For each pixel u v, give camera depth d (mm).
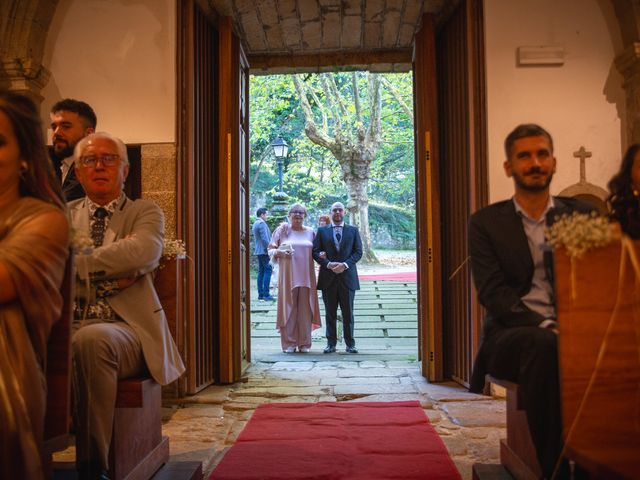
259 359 7258
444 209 6102
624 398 1957
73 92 5246
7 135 1995
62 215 2008
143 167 5160
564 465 2221
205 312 5656
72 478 2787
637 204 2312
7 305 1884
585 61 5129
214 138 6152
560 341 1996
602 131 5102
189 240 5172
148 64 5223
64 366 2066
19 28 4992
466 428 4145
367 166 18688
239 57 6098
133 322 2820
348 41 6777
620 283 1982
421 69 5895
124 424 2686
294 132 25047
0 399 1814
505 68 5113
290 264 7898
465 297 5398
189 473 3041
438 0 5836
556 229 2035
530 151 2594
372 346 8531
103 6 5273
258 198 25797
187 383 5125
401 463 3391
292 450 3656
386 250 24344
